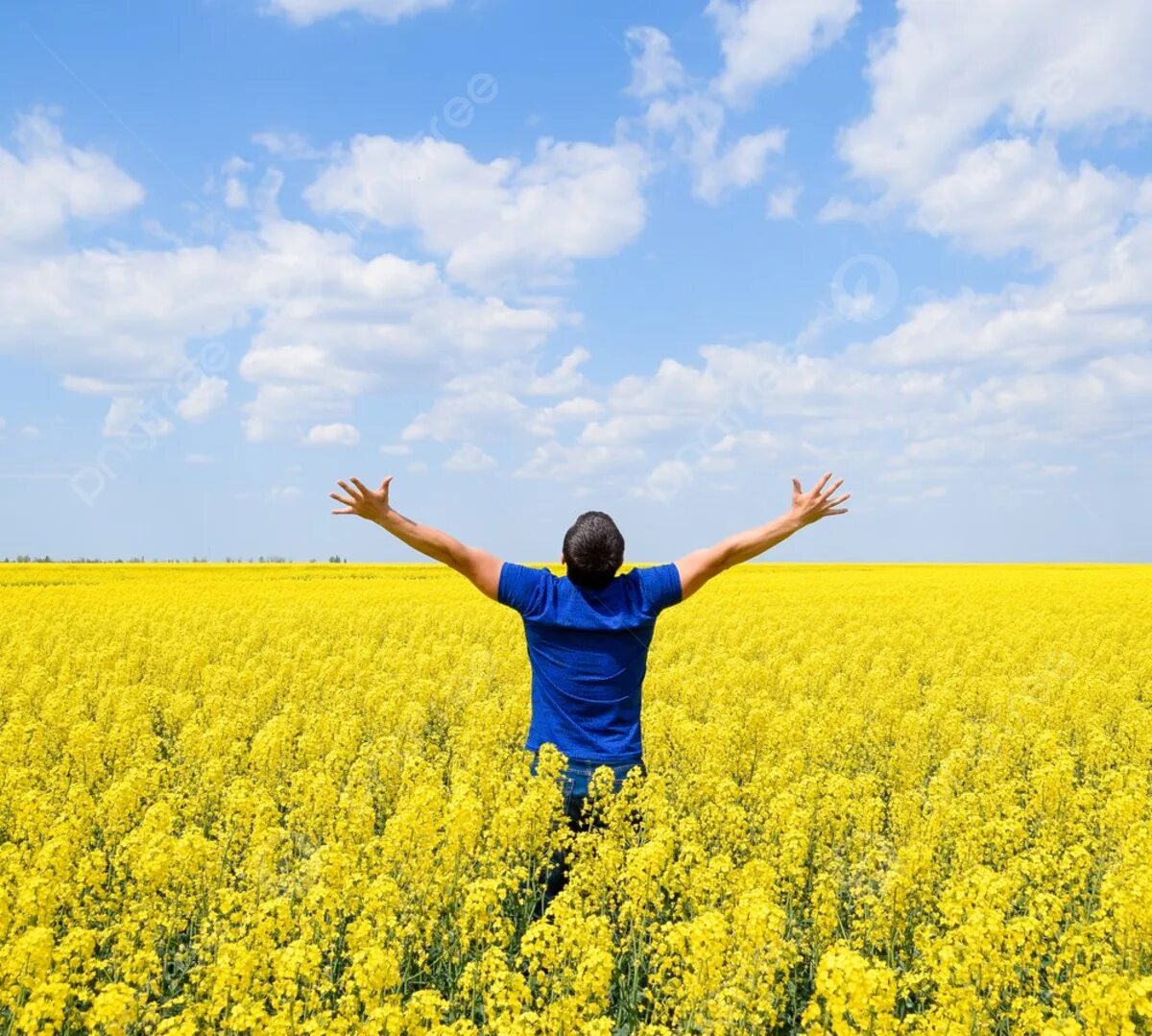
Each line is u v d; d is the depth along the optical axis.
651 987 5.50
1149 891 5.46
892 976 4.18
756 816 8.19
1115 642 20.58
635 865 5.72
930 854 6.46
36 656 17.84
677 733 11.17
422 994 4.44
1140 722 12.18
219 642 20.34
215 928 5.92
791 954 5.28
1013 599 32.31
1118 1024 4.33
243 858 7.52
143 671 17.58
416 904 6.09
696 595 33.50
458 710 13.89
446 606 28.16
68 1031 5.05
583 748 5.77
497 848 6.47
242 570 57.28
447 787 9.88
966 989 4.80
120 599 30.98
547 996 5.25
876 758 11.71
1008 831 7.41
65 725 12.22
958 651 20.39
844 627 24.42
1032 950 5.38
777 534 5.61
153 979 5.57
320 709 14.29
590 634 5.62
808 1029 4.62
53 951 5.10
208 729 12.40
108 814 8.44
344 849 7.19
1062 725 13.31
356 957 4.81
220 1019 4.97
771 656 19.88
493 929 5.73
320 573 55.06
